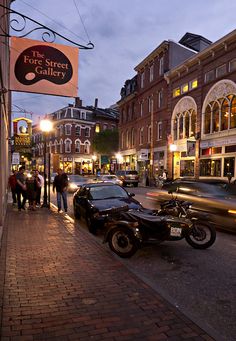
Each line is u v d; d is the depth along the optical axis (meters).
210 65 25.31
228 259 6.30
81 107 62.47
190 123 28.12
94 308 3.87
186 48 33.19
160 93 34.25
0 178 8.29
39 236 7.75
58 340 3.14
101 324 3.48
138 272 5.54
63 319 3.58
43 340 3.14
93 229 8.43
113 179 27.45
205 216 7.09
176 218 6.64
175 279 5.20
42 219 10.34
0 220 8.26
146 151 34.22
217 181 10.18
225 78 23.47
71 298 4.16
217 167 24.25
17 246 6.75
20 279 4.83
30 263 5.62
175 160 30.84
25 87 7.55
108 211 8.27
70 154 60.00
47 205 13.66
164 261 6.19
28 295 4.24
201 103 26.38
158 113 34.28
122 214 6.79
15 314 3.69
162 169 32.66
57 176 12.22
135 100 41.31
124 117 45.56
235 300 4.38
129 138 43.78
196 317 3.76
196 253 6.73
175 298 4.43
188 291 4.69
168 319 3.61
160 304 4.00
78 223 9.88
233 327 3.63
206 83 25.66
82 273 5.15
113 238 6.46
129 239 6.24
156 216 6.73
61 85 7.84
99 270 5.31
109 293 4.34
